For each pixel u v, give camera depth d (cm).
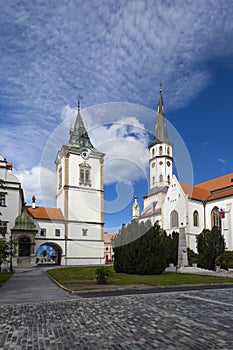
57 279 1964
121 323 725
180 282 1714
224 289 1441
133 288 1438
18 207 4419
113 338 603
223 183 5047
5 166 4412
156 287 1502
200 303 1005
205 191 5038
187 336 609
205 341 575
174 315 807
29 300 1117
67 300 1096
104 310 891
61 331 662
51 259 6606
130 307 934
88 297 1168
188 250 3806
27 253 4306
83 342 582
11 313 873
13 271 3231
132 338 601
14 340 602
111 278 1961
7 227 4297
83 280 1869
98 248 4553
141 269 2353
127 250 2414
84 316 811
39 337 620
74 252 4506
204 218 4750
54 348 550
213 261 3025
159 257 2388
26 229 4306
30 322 753
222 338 593
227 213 4325
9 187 4409
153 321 741
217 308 908
